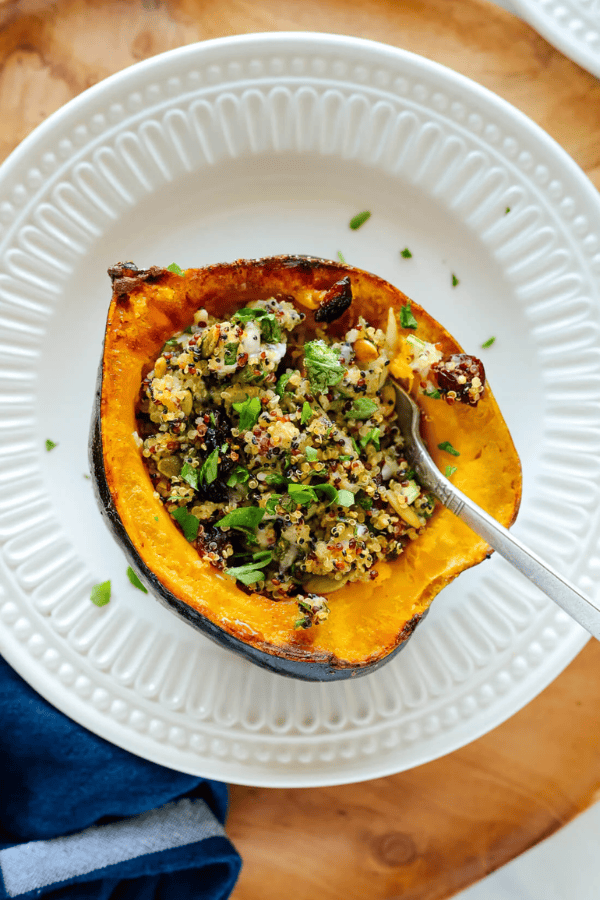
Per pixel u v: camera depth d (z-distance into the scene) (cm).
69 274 36
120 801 36
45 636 35
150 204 36
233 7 37
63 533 36
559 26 37
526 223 36
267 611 30
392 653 31
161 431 31
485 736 38
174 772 36
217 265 31
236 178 36
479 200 36
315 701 36
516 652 36
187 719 35
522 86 37
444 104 36
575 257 36
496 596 36
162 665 35
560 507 36
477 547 31
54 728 35
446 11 37
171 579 30
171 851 36
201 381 31
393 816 38
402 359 32
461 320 37
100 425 30
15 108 36
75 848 36
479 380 31
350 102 36
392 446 32
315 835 38
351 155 36
